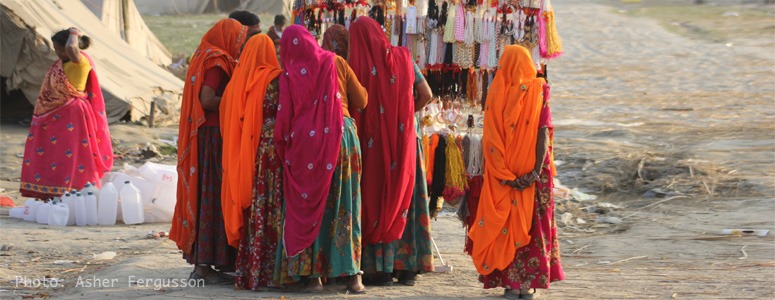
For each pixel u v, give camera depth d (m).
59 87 14.83
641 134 24.03
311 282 10.01
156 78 27.45
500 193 9.76
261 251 9.95
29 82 23.28
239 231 10.05
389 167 10.13
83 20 27.66
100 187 15.31
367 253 10.34
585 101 31.69
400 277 10.76
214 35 10.51
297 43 9.76
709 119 26.86
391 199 10.15
